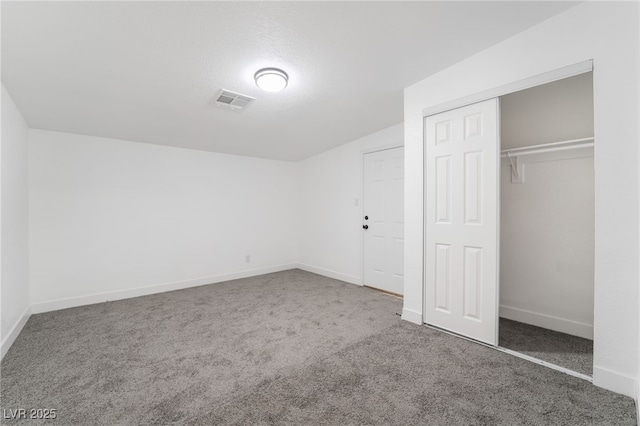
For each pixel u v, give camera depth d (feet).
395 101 9.68
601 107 5.31
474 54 7.18
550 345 7.22
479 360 6.51
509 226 9.10
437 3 5.42
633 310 5.03
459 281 7.72
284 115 10.43
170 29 5.74
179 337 7.89
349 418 4.73
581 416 4.69
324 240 15.56
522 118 8.73
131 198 11.89
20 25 5.33
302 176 17.01
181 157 13.23
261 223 15.93
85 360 6.66
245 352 7.03
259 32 6.00
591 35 5.42
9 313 7.55
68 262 10.49
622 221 5.10
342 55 7.00
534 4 5.56
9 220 7.64
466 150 7.48
